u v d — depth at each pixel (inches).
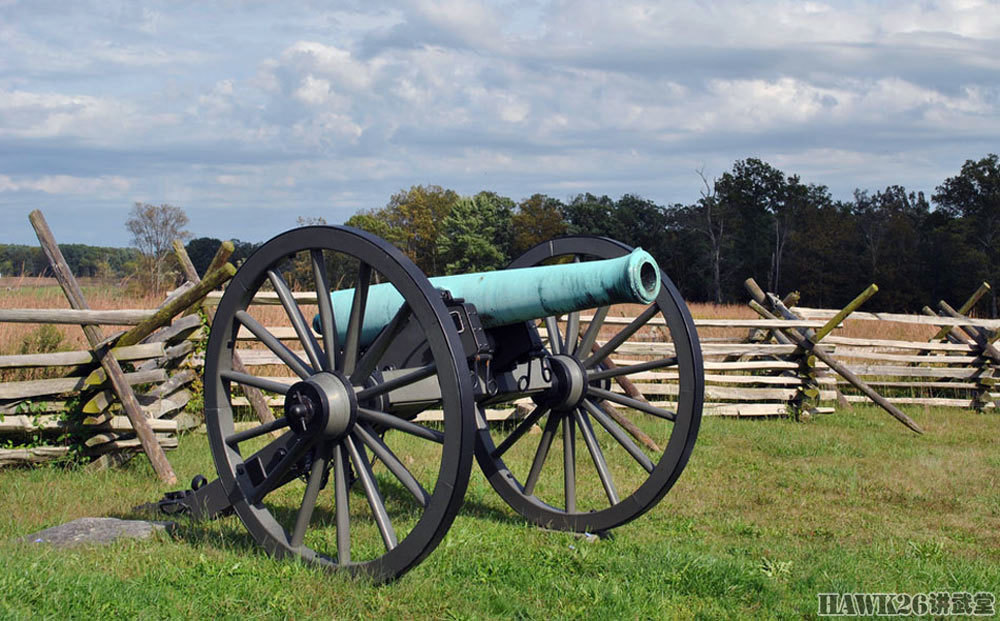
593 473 310.8
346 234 177.8
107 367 288.0
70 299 291.7
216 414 202.8
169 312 286.7
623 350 441.7
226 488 201.2
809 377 462.9
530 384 219.0
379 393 179.9
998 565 214.2
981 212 2416.3
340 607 162.6
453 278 203.0
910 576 200.8
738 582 187.5
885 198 3129.9
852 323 684.7
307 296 376.5
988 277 2256.4
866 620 171.8
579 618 165.6
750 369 479.8
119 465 299.3
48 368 352.8
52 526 219.9
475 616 162.1
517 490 240.5
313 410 177.3
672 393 441.7
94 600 153.7
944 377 524.4
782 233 2859.3
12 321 273.9
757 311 476.7
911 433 421.4
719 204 2942.9
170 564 180.4
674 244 2994.6
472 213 3250.5
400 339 205.3
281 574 178.1
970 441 408.8
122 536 199.6
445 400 164.4
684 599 179.0
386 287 216.2
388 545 175.5
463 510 249.1
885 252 2488.9
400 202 3403.1
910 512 271.9
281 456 193.5
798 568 203.2
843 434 410.0
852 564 207.0
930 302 2391.7
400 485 279.0
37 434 290.5
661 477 215.9
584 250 237.6
